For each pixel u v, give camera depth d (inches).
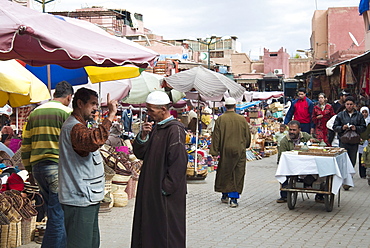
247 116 986.1
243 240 288.2
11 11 178.4
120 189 388.8
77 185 202.7
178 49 1582.2
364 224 328.2
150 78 553.3
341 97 612.1
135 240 204.2
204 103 710.5
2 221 260.5
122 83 481.4
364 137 475.5
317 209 379.2
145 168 205.5
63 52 185.8
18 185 293.3
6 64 300.4
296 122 393.7
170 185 198.8
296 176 368.8
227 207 390.0
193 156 534.9
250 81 2174.0
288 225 327.3
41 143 241.9
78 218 203.3
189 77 489.7
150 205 200.8
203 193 459.2
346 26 1768.0
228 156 386.9
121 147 450.3
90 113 211.0
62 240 237.1
